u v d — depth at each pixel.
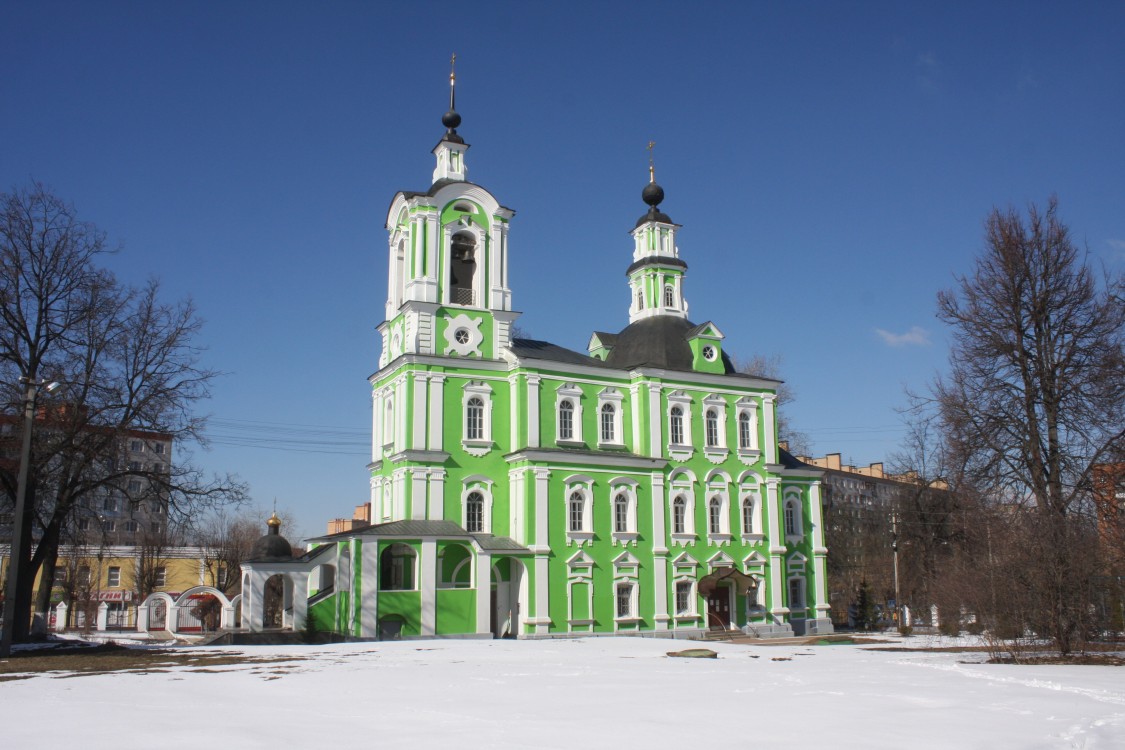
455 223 56.97
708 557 59.47
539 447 55.06
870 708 19.30
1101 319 45.09
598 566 55.16
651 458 57.88
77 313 45.16
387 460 56.62
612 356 64.56
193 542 103.00
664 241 67.38
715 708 19.36
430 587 49.69
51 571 47.16
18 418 43.56
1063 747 15.02
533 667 30.47
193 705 20.27
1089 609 33.28
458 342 55.50
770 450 63.41
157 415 46.56
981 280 48.22
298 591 49.84
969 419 46.88
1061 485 44.25
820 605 64.44
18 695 22.36
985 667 29.47
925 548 71.56
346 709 19.44
